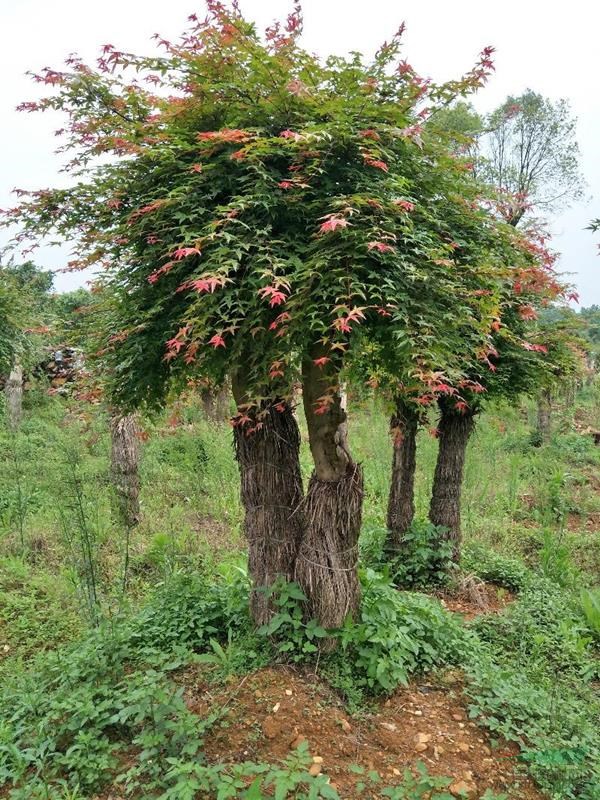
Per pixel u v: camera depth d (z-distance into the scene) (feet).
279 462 12.22
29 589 19.06
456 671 12.61
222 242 9.08
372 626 11.89
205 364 10.24
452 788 9.23
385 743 10.12
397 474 20.56
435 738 10.39
